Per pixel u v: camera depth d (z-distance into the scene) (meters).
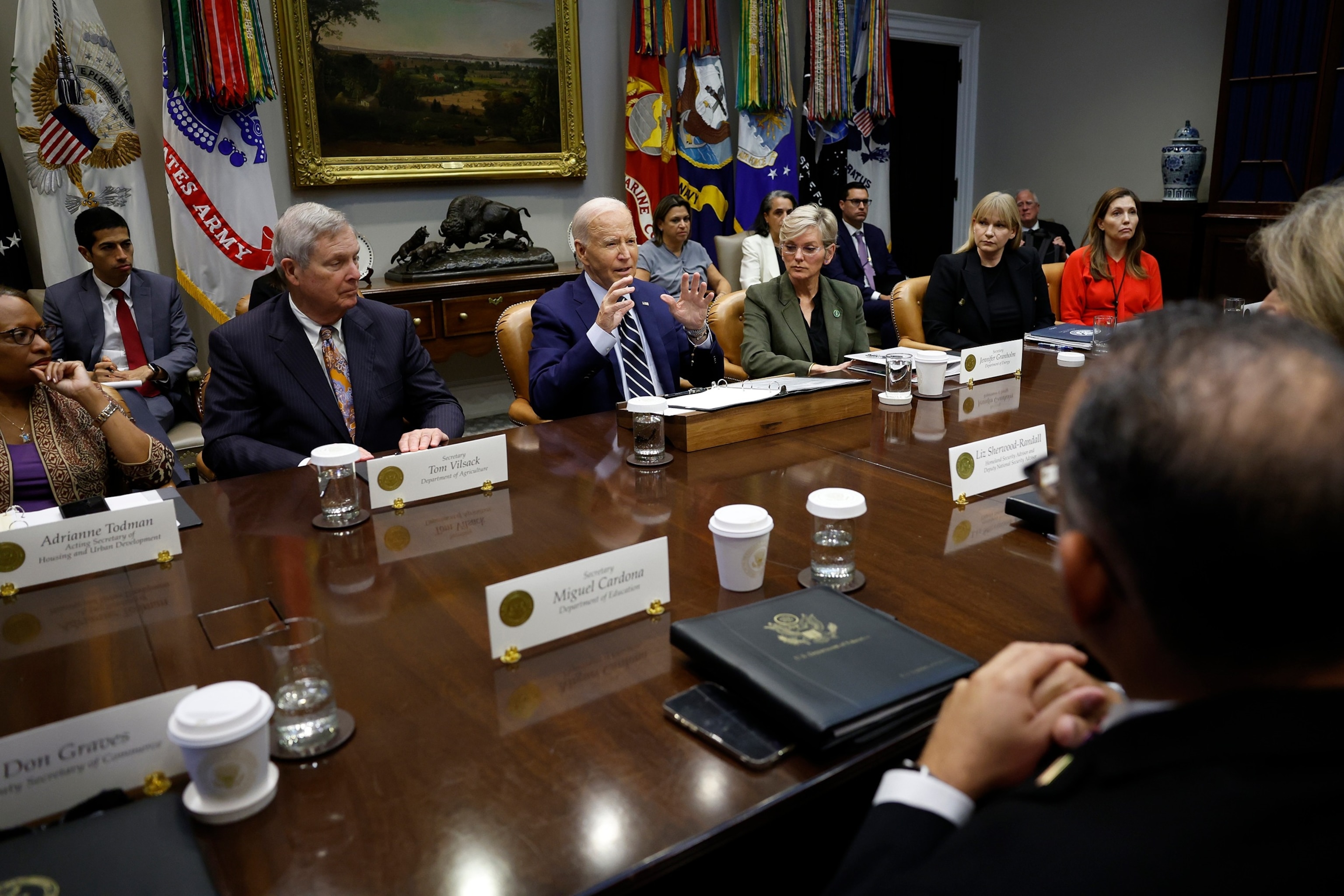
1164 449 0.44
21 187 4.01
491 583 1.29
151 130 4.27
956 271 3.56
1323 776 0.41
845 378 2.47
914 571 1.28
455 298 4.59
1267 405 0.42
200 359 4.60
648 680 1.02
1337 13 4.97
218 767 0.79
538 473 1.79
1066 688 0.65
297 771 0.87
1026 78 7.01
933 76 7.11
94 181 3.85
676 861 0.75
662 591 1.20
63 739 0.83
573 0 5.18
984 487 1.61
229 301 4.27
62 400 1.98
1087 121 6.69
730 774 0.85
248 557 1.41
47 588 1.31
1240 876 0.40
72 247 3.85
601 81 5.45
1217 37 5.91
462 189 5.11
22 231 4.04
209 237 4.18
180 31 3.94
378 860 0.75
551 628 1.11
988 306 3.56
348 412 2.32
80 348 3.55
